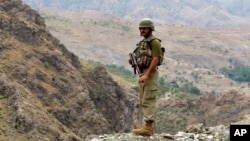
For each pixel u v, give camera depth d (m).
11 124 98.06
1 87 106.44
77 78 140.25
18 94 105.00
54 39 155.50
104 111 153.00
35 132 98.06
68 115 124.44
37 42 141.75
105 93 157.12
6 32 134.25
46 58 138.12
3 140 91.25
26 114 99.88
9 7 147.62
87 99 134.62
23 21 141.38
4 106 102.44
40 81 125.50
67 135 107.69
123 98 163.62
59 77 135.50
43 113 107.06
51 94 124.38
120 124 153.62
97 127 128.88
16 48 129.38
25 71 120.25
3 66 117.38
